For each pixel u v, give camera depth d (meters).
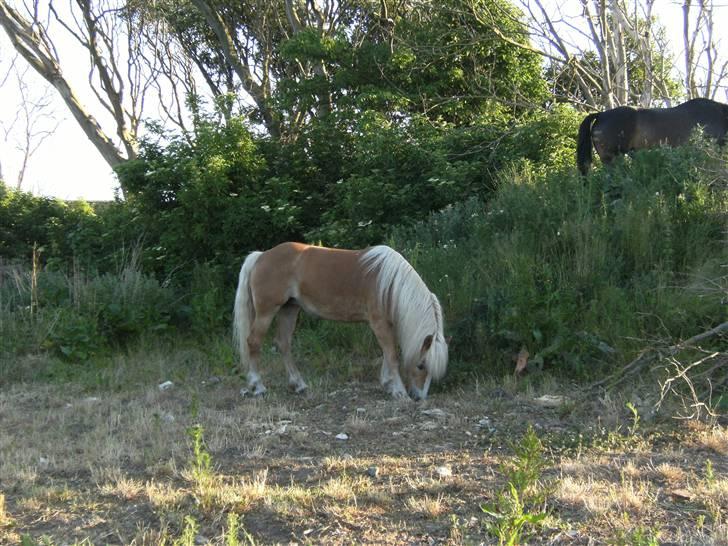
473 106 14.69
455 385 7.46
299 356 8.88
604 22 14.87
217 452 5.59
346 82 14.81
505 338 7.69
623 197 9.09
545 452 5.41
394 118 14.19
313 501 4.44
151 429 6.18
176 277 11.85
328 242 11.02
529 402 6.64
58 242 14.88
